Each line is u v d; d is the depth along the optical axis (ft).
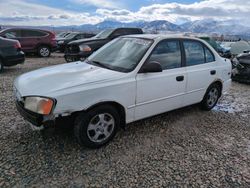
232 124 14.44
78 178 8.66
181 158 10.29
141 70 11.41
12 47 26.68
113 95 10.39
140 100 11.52
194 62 14.25
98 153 10.31
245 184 8.80
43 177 8.59
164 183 8.63
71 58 30.01
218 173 9.37
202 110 16.37
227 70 16.51
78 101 9.46
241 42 50.44
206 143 11.80
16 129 12.05
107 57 12.87
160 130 12.91
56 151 10.23
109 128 10.87
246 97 20.88
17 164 9.21
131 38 13.61
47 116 9.14
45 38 43.86
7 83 21.36
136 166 9.55
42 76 10.68
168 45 12.91
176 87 13.05
